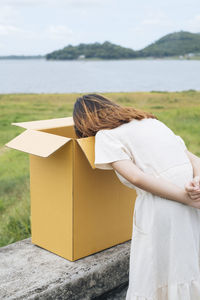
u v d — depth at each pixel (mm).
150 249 1569
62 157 1882
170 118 7141
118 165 1557
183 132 6125
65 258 2000
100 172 1965
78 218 1923
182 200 1525
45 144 1794
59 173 1920
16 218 3021
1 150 5066
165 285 1604
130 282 1690
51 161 1950
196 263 1584
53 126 2219
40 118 6988
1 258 2020
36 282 1793
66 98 9961
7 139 5445
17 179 4000
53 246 2061
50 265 1942
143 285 1593
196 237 1606
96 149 1624
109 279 2016
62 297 1817
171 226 1554
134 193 2184
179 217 1552
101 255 2045
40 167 2027
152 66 47156
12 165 4461
